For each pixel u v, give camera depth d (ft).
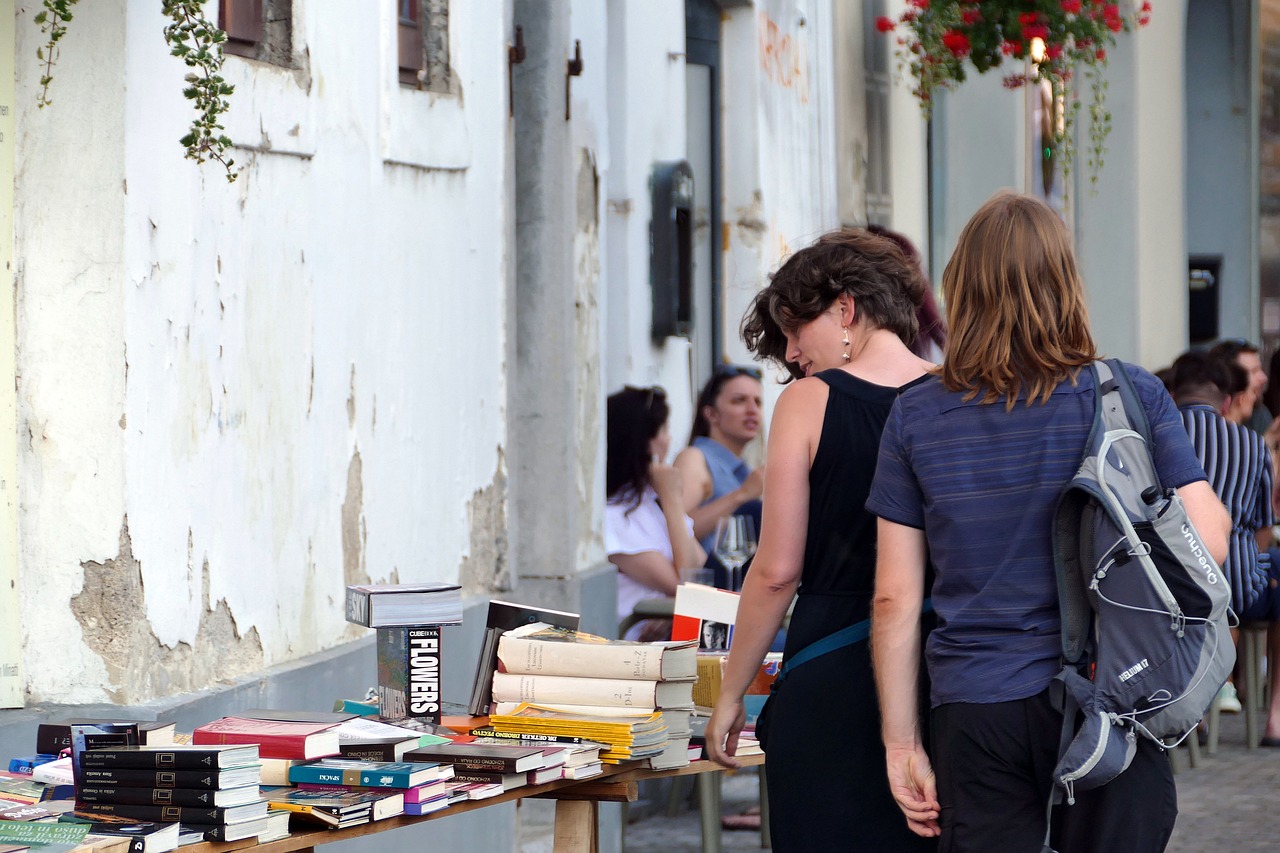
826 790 22.86
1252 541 57.47
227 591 28.35
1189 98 123.03
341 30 32.99
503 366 42.27
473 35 40.24
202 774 19.39
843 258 24.13
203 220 27.55
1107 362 21.53
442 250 38.45
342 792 21.31
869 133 83.66
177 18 25.71
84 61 25.21
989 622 20.99
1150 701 20.25
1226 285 123.03
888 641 21.75
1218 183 122.93
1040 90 97.76
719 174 69.10
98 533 25.35
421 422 37.11
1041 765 20.76
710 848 41.88
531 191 45.27
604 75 48.70
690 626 32.27
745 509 51.21
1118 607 20.38
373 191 34.63
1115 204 113.70
